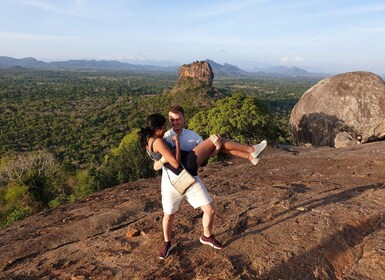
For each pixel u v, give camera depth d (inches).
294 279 149.7
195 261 166.9
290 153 482.6
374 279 147.9
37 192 848.3
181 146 154.9
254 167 386.3
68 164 1255.5
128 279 159.6
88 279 165.3
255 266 157.9
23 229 266.1
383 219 196.2
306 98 657.0
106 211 275.1
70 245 215.6
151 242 191.5
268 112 682.8
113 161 721.6
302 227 188.4
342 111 593.0
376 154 377.1
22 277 180.9
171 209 161.5
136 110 3708.2
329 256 163.9
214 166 429.4
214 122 636.1
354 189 252.7
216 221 210.2
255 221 202.1
